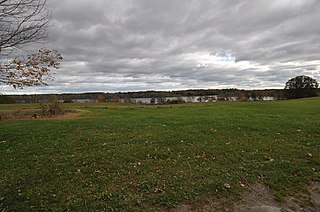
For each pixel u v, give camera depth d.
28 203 5.05
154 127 13.56
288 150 8.59
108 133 12.11
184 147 9.00
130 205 4.93
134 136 11.17
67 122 16.97
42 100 31.00
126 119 18.22
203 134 11.18
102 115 24.83
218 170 6.73
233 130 12.09
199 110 26.45
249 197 5.25
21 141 10.60
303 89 74.81
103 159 7.80
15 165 7.39
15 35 7.63
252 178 6.18
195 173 6.52
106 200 5.14
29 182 6.08
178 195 5.29
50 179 6.26
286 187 5.69
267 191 5.52
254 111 24.00
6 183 6.04
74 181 6.12
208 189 5.55
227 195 5.31
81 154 8.41
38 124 16.03
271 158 7.77
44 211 4.76
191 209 4.80
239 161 7.49
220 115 19.61
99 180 6.16
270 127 12.80
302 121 15.05
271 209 4.76
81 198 5.22
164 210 4.78
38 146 9.62
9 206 4.94
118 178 6.29
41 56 8.59
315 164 7.23
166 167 7.02
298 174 6.41
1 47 7.57
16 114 28.05
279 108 27.55
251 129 12.33
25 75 8.24
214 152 8.33
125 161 7.61
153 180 6.07
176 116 19.42
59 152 8.73
